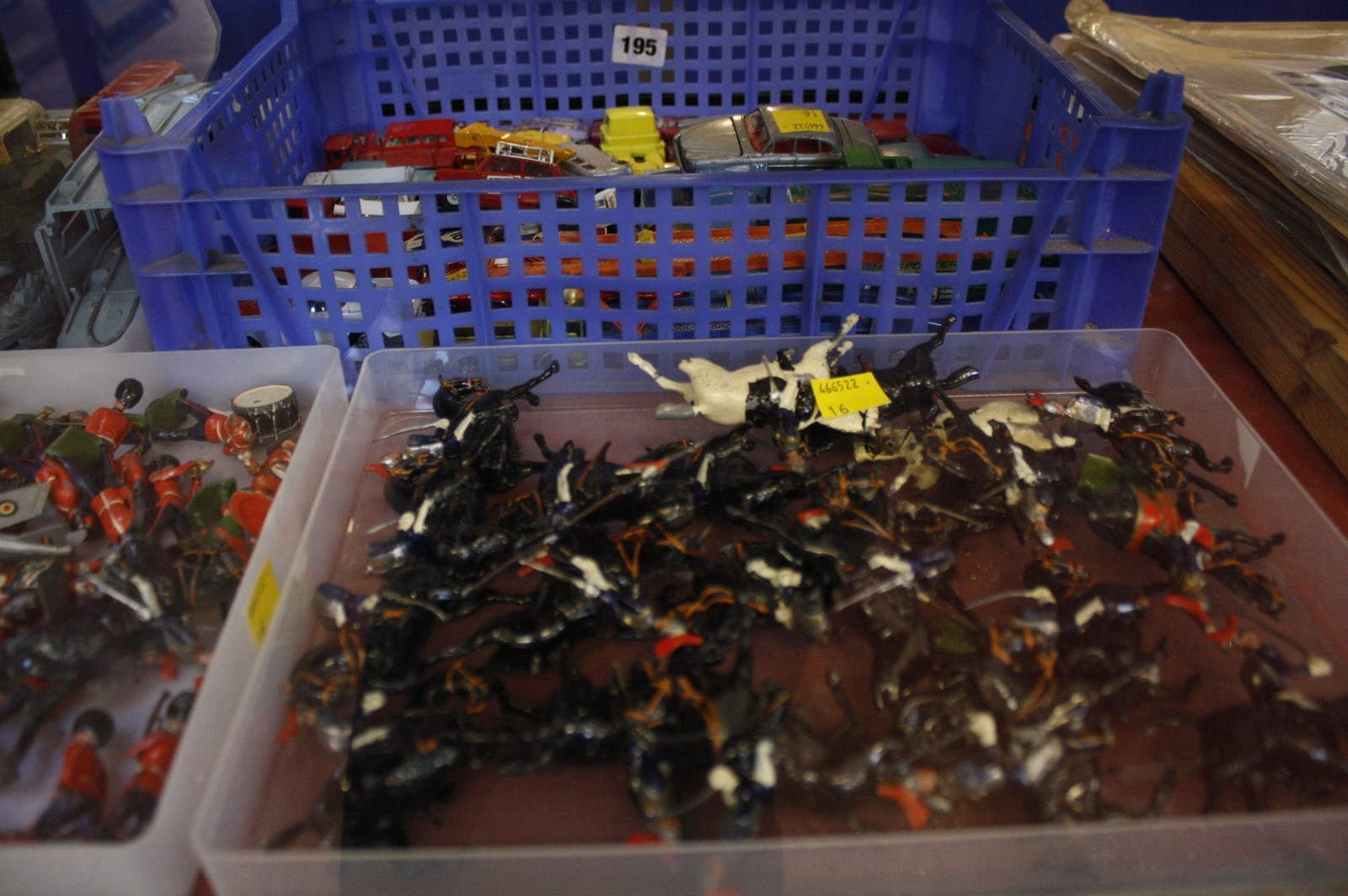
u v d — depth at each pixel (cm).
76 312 52
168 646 35
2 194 60
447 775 32
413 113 68
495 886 28
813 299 48
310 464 42
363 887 29
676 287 48
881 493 40
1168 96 43
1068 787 30
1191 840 29
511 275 48
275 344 49
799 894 29
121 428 45
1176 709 33
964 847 28
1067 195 46
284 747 33
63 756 32
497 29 66
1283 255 53
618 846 28
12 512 40
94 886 28
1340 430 46
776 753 30
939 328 47
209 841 28
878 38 66
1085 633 34
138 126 43
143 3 68
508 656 35
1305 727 31
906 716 31
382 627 35
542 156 55
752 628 35
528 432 47
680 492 38
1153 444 42
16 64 70
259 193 43
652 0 65
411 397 48
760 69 67
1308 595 38
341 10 64
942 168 52
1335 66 63
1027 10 73
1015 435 43
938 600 37
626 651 36
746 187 45
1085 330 48
